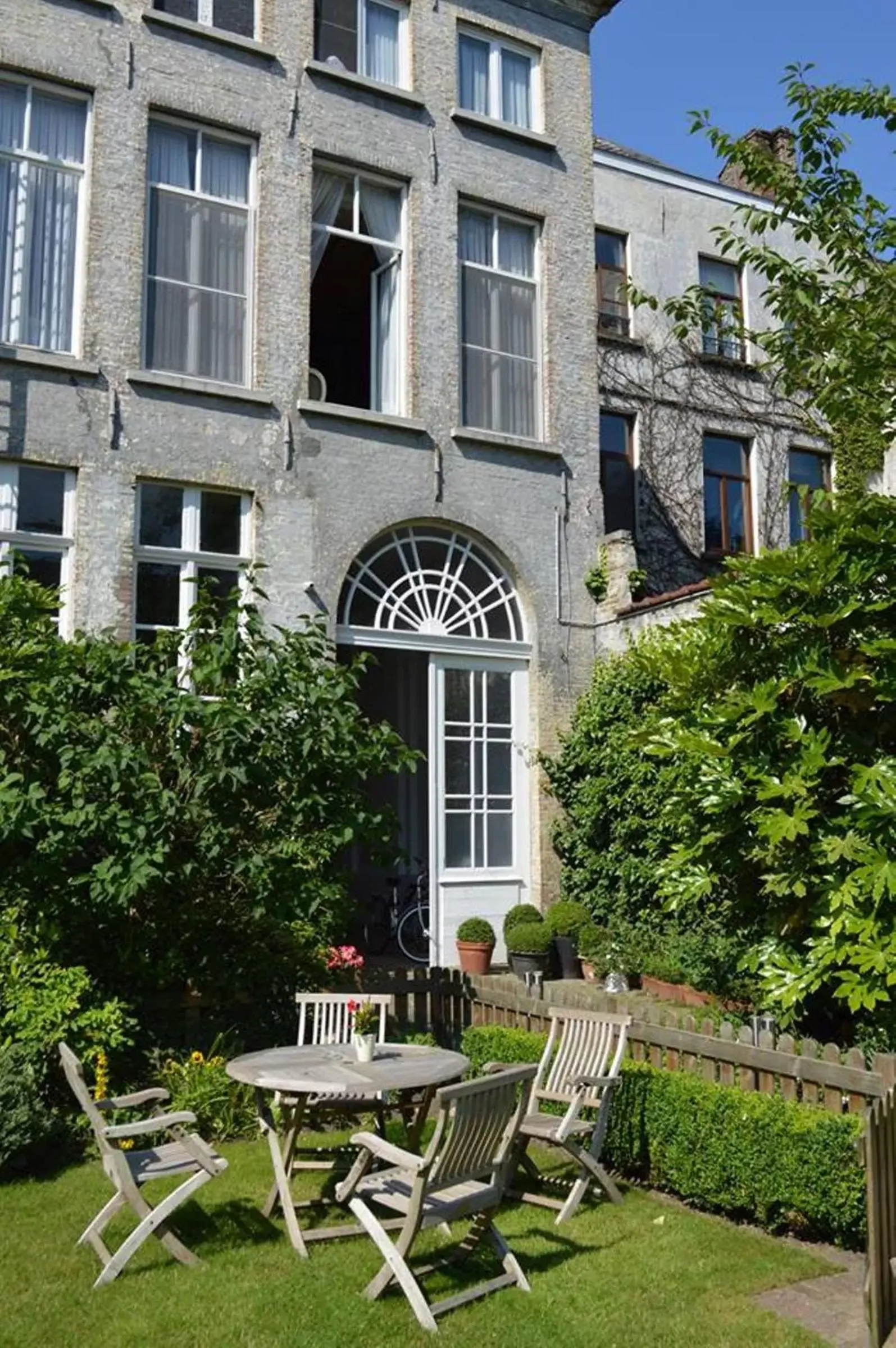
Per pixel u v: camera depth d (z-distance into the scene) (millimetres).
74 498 11172
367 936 15477
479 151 14180
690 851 7520
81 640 8523
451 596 13461
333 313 15281
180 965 8094
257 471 12125
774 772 7219
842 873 6863
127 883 7094
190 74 12250
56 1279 5242
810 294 8250
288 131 12766
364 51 13711
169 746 8008
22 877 7539
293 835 8156
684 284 19828
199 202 12359
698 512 19172
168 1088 7531
